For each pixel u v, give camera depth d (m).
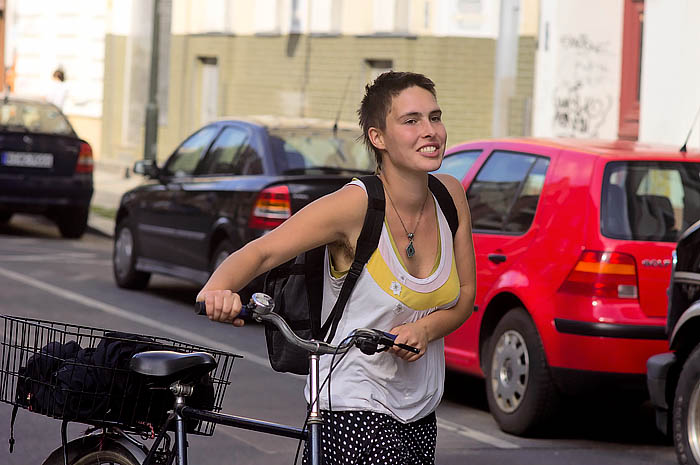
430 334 5.17
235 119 16.58
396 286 5.14
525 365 10.54
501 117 26.80
